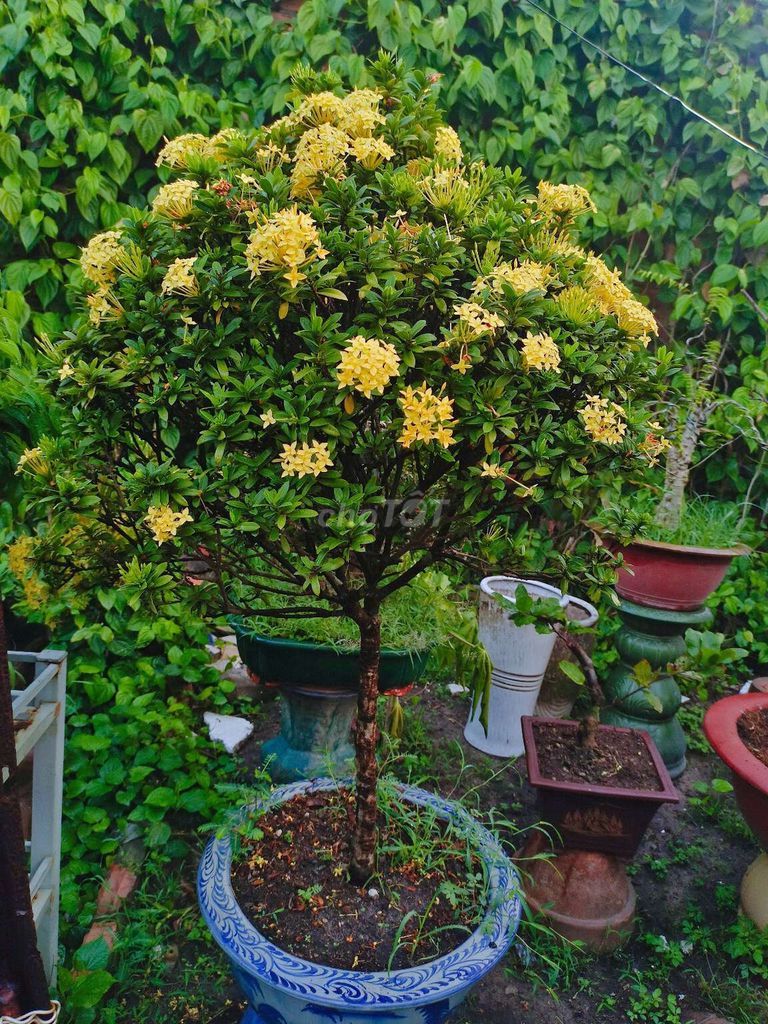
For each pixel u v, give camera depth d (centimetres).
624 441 141
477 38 362
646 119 378
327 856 177
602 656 346
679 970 218
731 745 223
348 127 150
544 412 143
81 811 231
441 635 237
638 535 154
